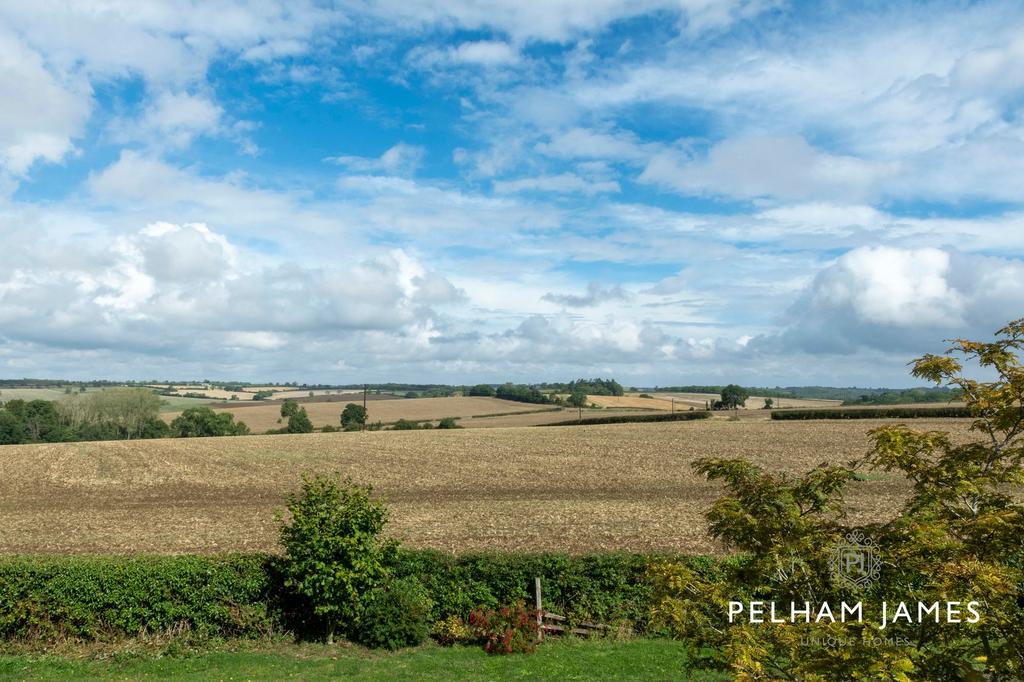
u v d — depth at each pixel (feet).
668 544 90.89
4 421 375.25
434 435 311.27
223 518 123.85
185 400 620.49
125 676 47.70
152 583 54.08
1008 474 23.94
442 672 47.91
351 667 49.14
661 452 227.61
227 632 54.95
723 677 44.91
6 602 52.95
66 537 106.22
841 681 19.69
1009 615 20.38
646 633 56.39
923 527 21.91
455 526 107.24
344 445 270.05
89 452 249.75
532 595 57.67
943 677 20.54
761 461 197.57
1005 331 24.91
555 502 135.13
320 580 52.21
